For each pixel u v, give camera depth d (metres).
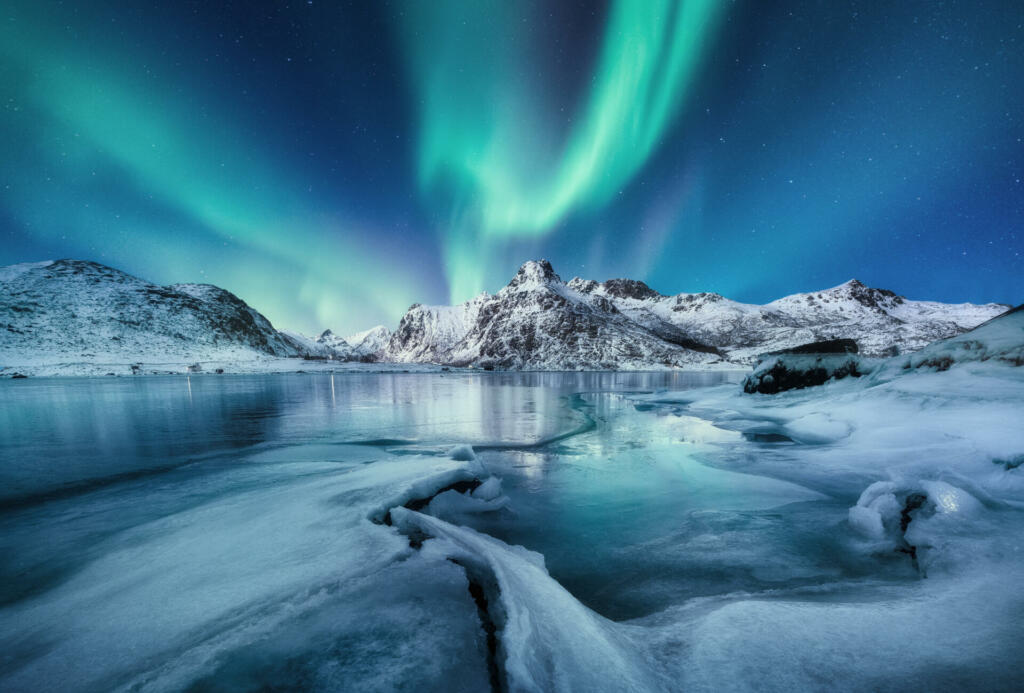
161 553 3.30
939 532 3.34
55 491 5.81
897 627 2.13
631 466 7.63
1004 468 4.95
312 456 8.07
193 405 18.70
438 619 2.06
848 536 4.05
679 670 1.91
